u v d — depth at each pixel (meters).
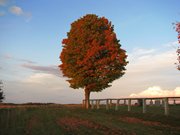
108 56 47.03
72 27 48.06
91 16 48.31
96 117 27.34
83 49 45.88
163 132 17.05
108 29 48.81
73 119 25.31
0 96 63.56
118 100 36.75
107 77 46.72
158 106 32.72
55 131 17.45
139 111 31.98
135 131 17.41
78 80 46.56
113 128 18.83
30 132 17.47
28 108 44.88
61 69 48.94
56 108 45.94
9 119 25.45
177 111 28.25
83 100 54.38
